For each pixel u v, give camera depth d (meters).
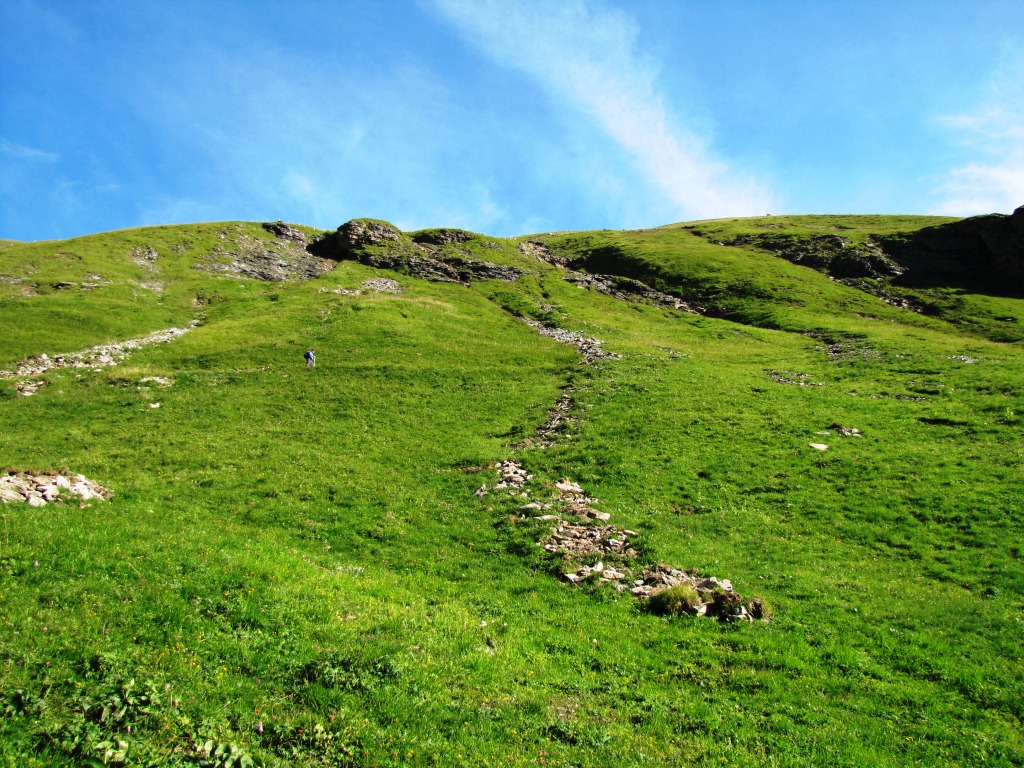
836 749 13.10
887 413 43.16
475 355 63.66
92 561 15.37
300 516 28.31
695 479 33.50
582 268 122.75
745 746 13.05
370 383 53.88
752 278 101.00
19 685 10.45
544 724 12.88
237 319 73.31
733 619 19.81
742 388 50.38
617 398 48.72
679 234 147.38
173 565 16.12
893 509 29.17
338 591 17.66
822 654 17.69
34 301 68.25
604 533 26.73
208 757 9.92
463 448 39.78
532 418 46.53
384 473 35.12
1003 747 13.45
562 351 67.06
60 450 36.41
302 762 10.34
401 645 14.77
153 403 47.09
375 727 11.46
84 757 9.38
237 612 14.55
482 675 14.60
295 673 12.77
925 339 68.94
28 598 13.14
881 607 20.75
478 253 114.25
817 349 66.50
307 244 119.06
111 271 84.88
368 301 78.81
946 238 108.69
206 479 32.22
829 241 119.69
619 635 18.62
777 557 25.11
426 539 26.64
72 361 56.25
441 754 11.17
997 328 77.25
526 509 29.28
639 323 81.88
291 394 50.38
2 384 49.06
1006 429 38.03
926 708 15.05
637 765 11.78
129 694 10.86
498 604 20.45
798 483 32.66
